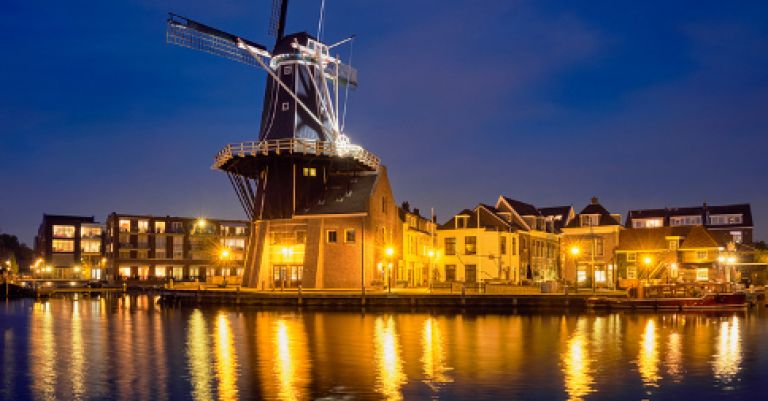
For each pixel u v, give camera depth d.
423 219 86.00
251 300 58.91
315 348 31.62
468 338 35.44
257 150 67.44
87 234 139.25
